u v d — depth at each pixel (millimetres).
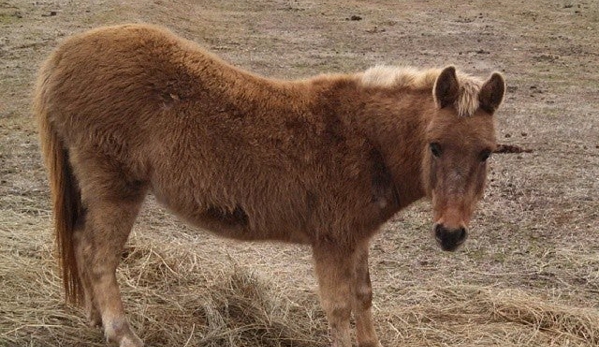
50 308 3594
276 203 3271
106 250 3297
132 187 3305
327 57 9180
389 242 4582
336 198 3252
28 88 7066
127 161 3250
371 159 3254
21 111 6473
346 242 3297
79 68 3254
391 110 3246
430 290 4051
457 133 2990
